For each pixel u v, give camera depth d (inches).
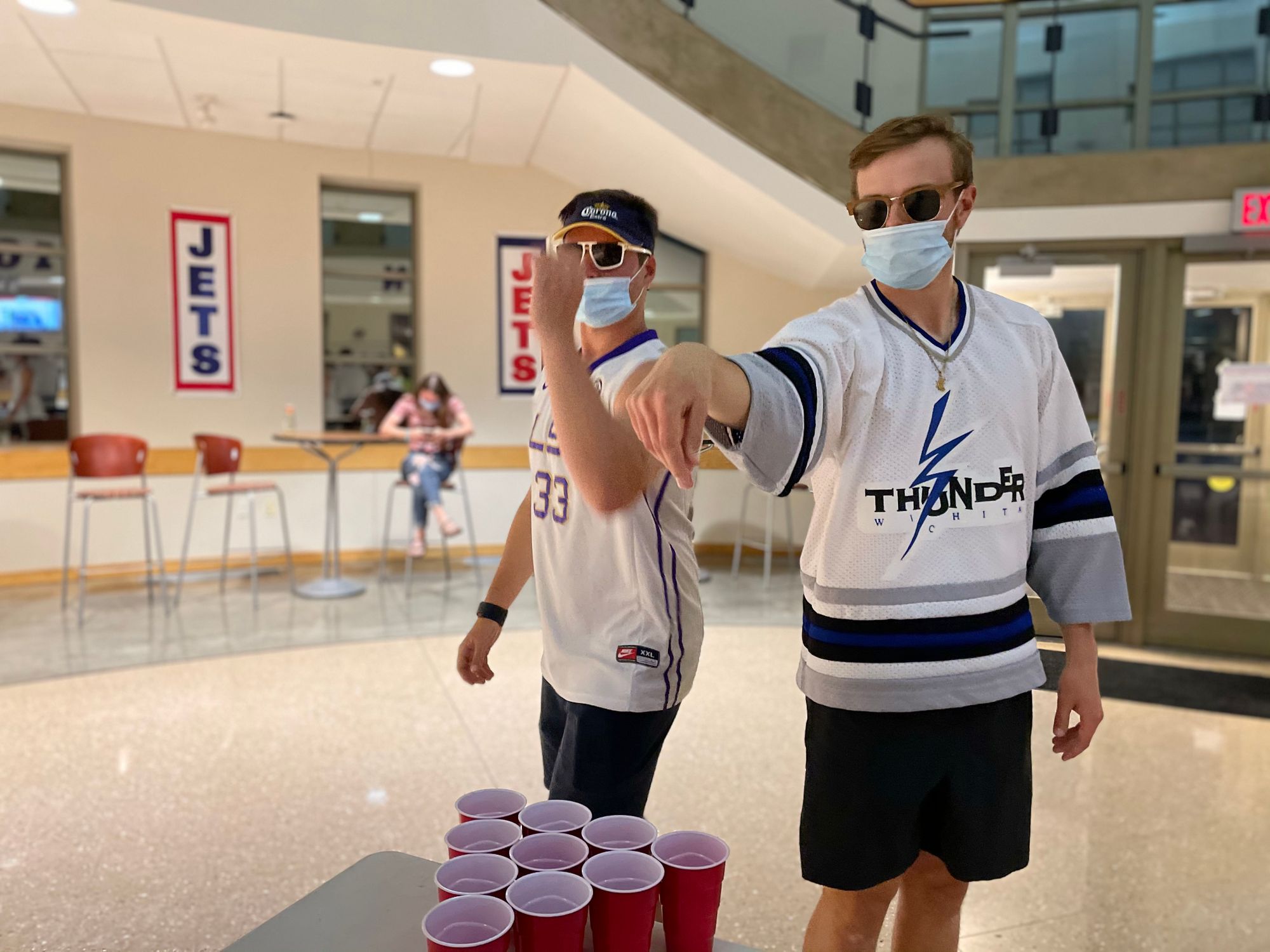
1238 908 81.7
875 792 41.6
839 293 252.7
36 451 218.1
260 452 242.2
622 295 49.2
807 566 43.7
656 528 47.8
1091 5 180.2
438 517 226.5
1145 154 174.1
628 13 172.7
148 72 181.8
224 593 213.8
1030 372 42.3
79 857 88.5
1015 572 42.3
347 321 252.7
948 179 39.9
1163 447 178.9
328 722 127.7
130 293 225.8
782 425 33.9
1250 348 172.1
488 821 35.5
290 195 239.5
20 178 217.9
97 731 123.7
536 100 191.8
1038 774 113.0
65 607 196.9
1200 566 177.8
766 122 181.0
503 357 262.2
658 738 50.9
